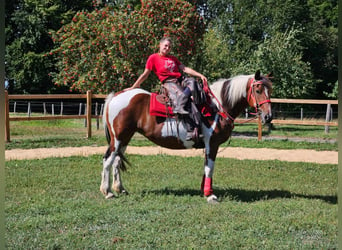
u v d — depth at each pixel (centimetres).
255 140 1389
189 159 960
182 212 515
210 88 595
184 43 1579
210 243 411
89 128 1325
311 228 465
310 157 1063
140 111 575
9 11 3152
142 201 574
